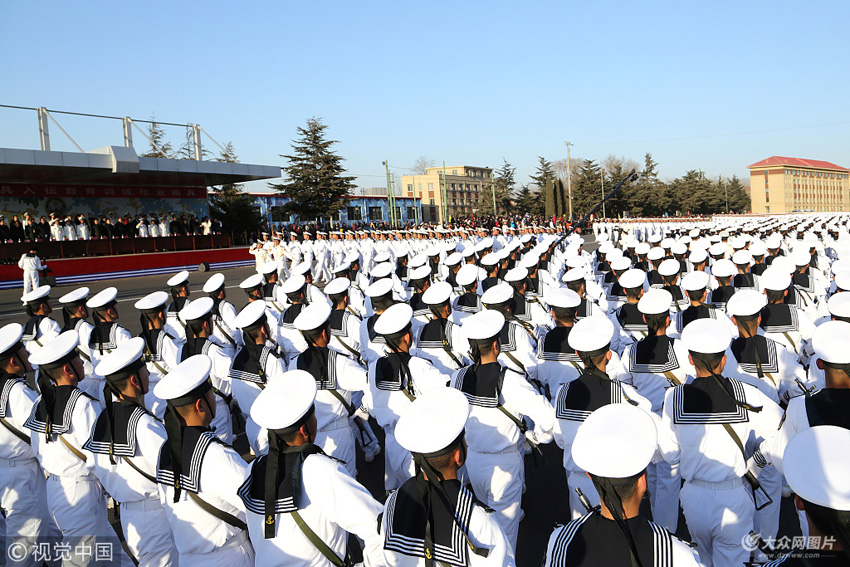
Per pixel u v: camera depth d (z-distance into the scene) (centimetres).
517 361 499
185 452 304
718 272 822
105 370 351
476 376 397
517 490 405
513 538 409
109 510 564
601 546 222
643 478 226
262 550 274
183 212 3572
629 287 673
